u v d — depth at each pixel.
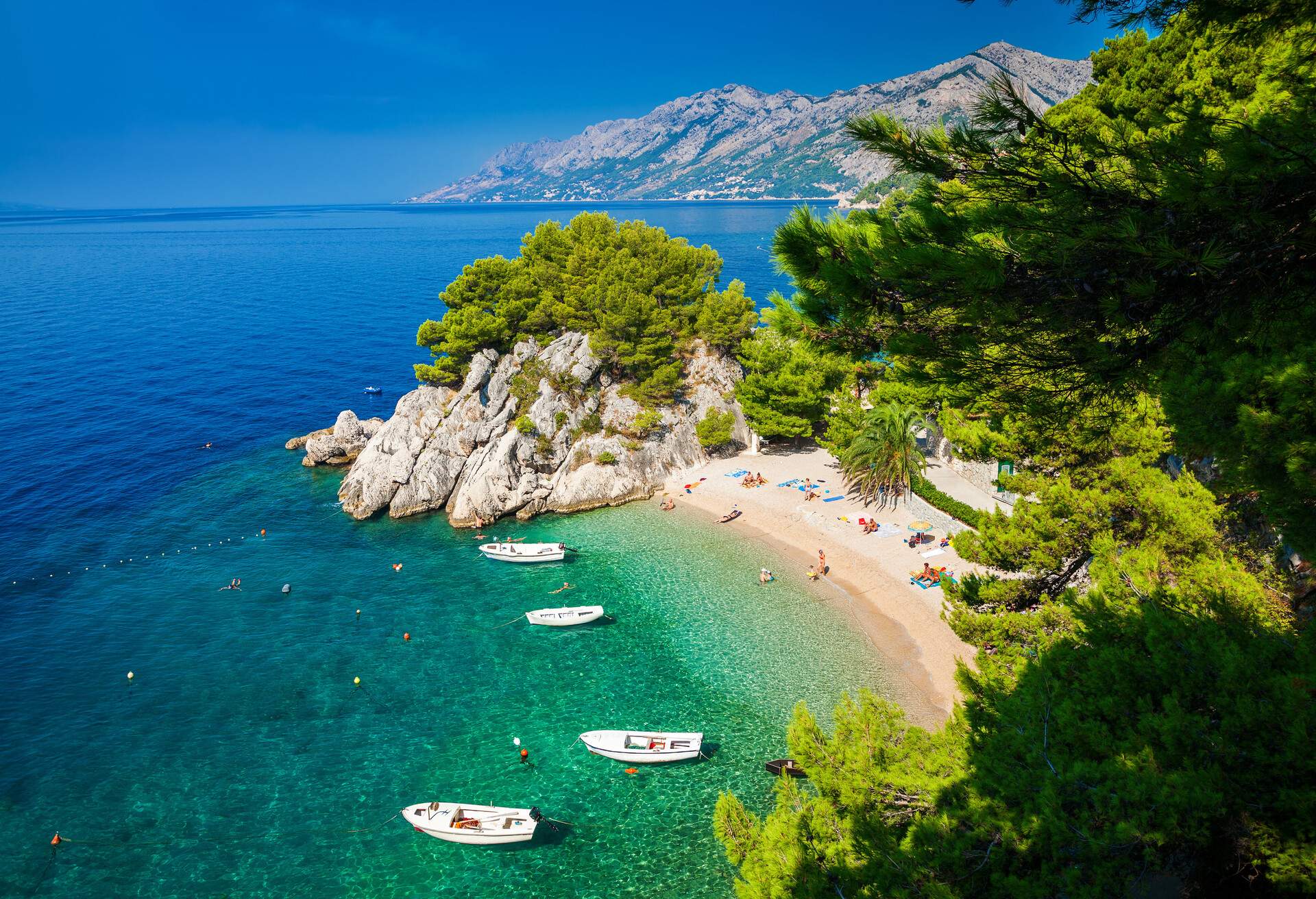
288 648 46.19
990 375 9.64
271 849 31.28
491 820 31.94
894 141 8.91
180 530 62.81
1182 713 10.70
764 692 40.69
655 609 49.75
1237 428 8.64
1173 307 8.60
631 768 35.66
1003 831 11.12
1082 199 8.24
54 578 54.28
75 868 30.28
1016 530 24.98
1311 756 9.63
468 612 50.38
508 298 77.69
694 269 92.56
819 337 10.56
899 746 15.59
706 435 72.38
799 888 12.88
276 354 125.94
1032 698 13.01
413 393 74.31
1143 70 34.81
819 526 59.19
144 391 102.00
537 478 68.12
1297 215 7.60
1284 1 8.80
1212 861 10.57
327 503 69.12
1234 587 14.91
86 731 38.28
